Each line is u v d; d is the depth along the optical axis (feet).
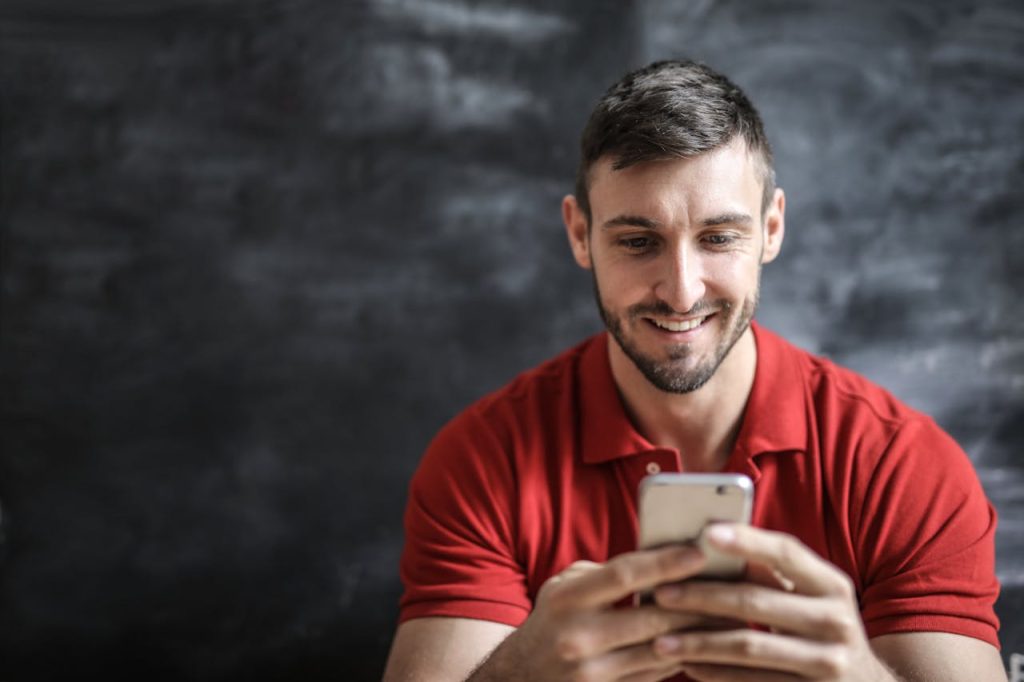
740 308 3.16
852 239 5.01
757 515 3.30
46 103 5.02
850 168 5.00
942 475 3.27
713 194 3.04
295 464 5.06
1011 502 4.96
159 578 5.06
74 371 5.05
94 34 5.00
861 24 4.99
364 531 5.08
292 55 5.00
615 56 5.01
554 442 3.48
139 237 5.03
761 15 5.00
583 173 3.33
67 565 5.05
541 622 2.57
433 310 5.06
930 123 4.99
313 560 5.07
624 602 3.18
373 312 5.05
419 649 3.27
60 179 5.03
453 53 5.01
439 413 5.07
